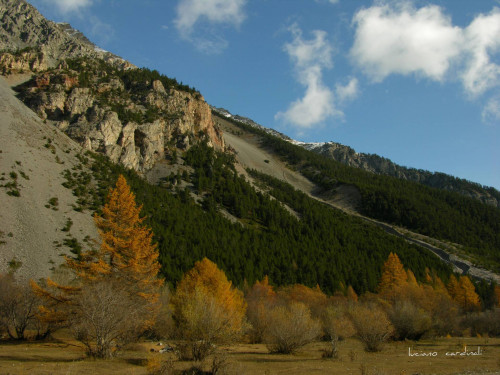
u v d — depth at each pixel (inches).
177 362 931.3
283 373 847.7
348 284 3503.9
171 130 5999.0
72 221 2901.1
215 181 5364.2
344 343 1712.6
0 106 4101.9
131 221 1553.9
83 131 4603.8
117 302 1026.1
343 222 5935.0
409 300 2127.2
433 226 6343.5
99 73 6269.7
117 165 4485.7
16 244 2391.7
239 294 2076.8
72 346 1274.6
